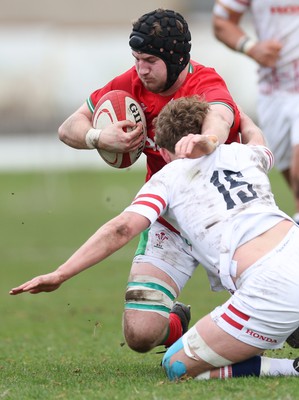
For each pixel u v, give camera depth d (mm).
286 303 17531
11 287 39188
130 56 100062
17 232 59219
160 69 19969
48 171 100812
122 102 20672
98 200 77125
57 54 100250
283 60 33906
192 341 18172
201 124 18828
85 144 20859
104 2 120875
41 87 101375
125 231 17812
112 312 33312
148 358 23203
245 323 17719
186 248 20531
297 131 33750
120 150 20453
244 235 17938
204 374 18391
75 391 17656
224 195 18250
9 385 18891
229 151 18766
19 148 103125
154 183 18594
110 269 45062
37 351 25062
